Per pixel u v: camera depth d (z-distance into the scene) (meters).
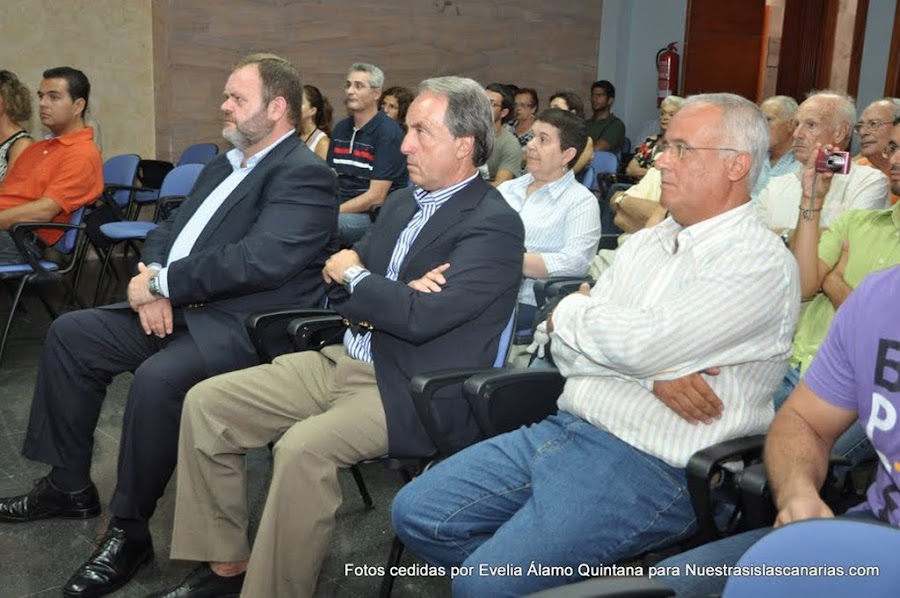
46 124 3.75
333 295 2.10
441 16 7.01
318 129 5.01
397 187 4.52
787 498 1.28
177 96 5.89
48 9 5.59
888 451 1.24
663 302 1.59
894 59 6.60
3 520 2.36
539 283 2.81
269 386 2.02
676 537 1.57
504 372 1.83
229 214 2.31
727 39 7.64
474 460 1.69
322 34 6.42
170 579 2.14
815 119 2.64
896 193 2.07
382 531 2.41
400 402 1.89
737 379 1.55
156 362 2.13
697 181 1.60
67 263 3.71
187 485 1.97
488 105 2.00
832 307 2.19
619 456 1.58
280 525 1.77
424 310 1.84
